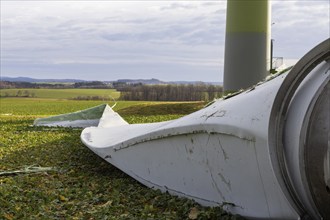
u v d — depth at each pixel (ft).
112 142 37.06
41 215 23.48
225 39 99.40
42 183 32.19
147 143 30.63
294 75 19.06
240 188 22.80
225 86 99.30
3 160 42.45
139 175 31.76
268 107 20.81
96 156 42.47
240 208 23.02
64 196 28.02
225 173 23.59
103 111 71.46
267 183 20.75
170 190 28.53
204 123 24.31
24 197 27.04
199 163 25.62
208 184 25.26
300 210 19.24
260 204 21.67
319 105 18.01
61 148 49.44
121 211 24.79
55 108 200.44
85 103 261.85
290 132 19.11
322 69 18.94
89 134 46.32
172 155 28.09
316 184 17.92
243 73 96.84
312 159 17.85
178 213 24.06
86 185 31.78
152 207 24.98
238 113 22.57
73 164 40.42
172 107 130.21
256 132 20.65
